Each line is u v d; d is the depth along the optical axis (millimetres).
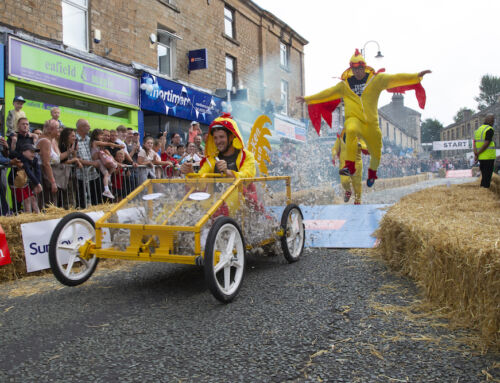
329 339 2730
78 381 2264
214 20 16438
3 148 6020
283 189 5273
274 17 20922
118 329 3012
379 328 2883
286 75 23078
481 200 5777
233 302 3559
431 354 2475
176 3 14234
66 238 4004
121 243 3906
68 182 6172
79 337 2881
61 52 9688
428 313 3092
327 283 4023
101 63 10930
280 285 4023
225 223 3578
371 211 7930
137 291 3979
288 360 2451
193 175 4562
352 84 8250
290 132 21984
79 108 10531
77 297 3842
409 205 5215
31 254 4750
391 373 2270
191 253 3600
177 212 3902
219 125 4801
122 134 8555
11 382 2268
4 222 4523
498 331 2475
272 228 4707
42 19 9312
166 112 13359
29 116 9062
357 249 5539
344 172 8609
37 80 9086
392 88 8133
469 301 2805
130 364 2451
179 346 2688
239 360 2469
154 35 12875
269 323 3041
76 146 6574
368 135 8414
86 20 10734
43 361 2518
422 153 69250
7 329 3068
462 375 2227
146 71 12328
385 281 4020
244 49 18812
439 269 3193
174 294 3848
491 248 2561
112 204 5879
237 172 4465
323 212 8117
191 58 14711
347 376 2250
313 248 5730
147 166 7762
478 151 9430
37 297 3895
